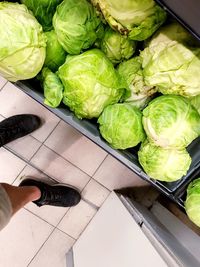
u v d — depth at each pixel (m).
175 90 1.11
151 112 1.15
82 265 1.67
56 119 1.77
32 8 1.18
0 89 1.72
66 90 1.16
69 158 1.83
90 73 1.12
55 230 1.91
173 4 0.79
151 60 1.09
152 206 1.87
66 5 1.12
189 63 1.05
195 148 1.29
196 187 1.27
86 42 1.16
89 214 1.91
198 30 0.82
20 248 1.88
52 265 1.91
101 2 1.02
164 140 1.14
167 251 1.19
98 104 1.16
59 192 1.76
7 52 1.06
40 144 1.81
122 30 1.07
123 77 1.22
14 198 1.39
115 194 1.78
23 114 1.74
